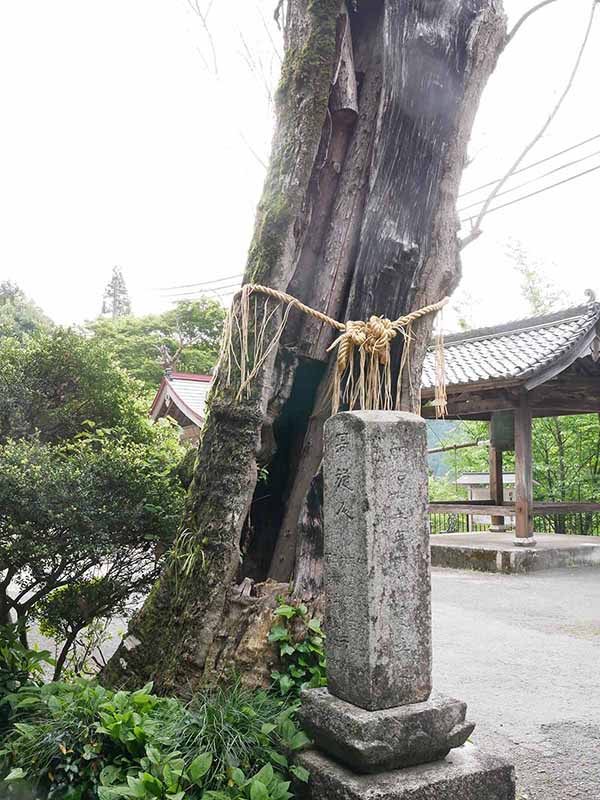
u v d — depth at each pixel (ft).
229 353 12.34
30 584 14.20
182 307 98.37
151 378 87.10
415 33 11.97
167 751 9.58
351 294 12.55
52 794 9.50
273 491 13.97
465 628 26.58
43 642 21.99
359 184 12.99
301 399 13.58
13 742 10.73
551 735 15.37
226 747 9.59
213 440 12.29
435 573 41.45
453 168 12.80
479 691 18.65
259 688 11.15
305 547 12.18
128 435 16.85
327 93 12.50
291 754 9.89
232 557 11.81
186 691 11.43
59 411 16.80
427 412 48.85
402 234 12.24
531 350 43.01
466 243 13.64
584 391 44.73
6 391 15.96
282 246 12.21
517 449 43.09
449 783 8.96
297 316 13.01
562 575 39.88
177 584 12.25
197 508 12.29
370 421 9.80
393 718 9.09
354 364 12.59
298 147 12.32
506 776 9.43
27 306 122.42
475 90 12.67
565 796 12.39
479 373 41.55
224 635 11.61
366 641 9.39
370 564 9.49
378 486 9.69
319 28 12.60
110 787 8.73
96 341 17.75
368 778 8.89
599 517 57.31
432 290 12.68
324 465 10.56
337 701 9.75
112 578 14.92
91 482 13.65
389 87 12.14
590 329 40.45
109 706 10.19
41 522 12.92
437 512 48.01
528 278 80.84
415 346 12.63
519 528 42.93
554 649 23.32
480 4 12.59
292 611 11.44
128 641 12.73
